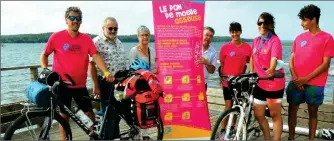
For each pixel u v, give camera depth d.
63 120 3.06
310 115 3.70
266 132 3.52
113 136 3.29
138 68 3.50
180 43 3.44
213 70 3.95
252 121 3.75
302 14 3.46
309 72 3.53
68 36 3.27
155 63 3.86
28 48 74.69
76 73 3.32
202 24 3.46
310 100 3.59
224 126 3.32
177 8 3.38
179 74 3.49
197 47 3.48
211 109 5.70
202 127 3.57
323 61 3.45
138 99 3.23
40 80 2.98
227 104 4.05
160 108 3.49
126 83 3.29
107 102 3.28
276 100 3.40
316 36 3.47
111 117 3.28
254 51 3.54
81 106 3.47
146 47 3.84
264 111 3.49
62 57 3.26
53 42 3.25
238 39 3.91
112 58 3.60
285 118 4.90
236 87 3.31
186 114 3.54
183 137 3.54
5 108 4.82
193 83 3.53
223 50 4.02
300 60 3.58
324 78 3.54
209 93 5.70
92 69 3.55
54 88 2.89
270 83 3.35
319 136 4.16
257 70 3.49
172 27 3.40
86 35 3.37
